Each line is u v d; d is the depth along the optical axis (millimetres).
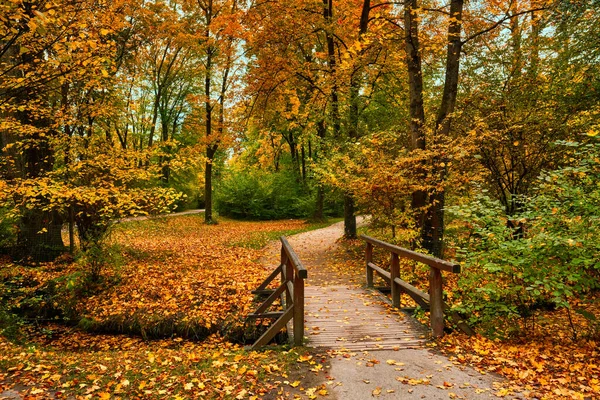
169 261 10688
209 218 22781
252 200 27656
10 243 9930
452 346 4590
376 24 11398
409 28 9141
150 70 21672
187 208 32469
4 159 7691
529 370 3777
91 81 6527
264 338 4773
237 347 5750
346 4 13289
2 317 6254
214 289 7934
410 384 3557
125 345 6164
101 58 5379
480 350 4398
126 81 10281
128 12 10422
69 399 3322
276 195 28453
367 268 7727
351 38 12086
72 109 8258
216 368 4055
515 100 8648
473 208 5332
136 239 14633
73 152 8195
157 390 3506
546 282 4383
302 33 12078
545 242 4531
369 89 13859
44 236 10016
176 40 17375
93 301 7496
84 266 8180
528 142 8500
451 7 8719
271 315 6047
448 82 8828
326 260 11133
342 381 3658
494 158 8961
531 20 9453
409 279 7625
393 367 3959
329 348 4559
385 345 4621
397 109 13477
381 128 12859
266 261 11336
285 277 6738
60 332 6812
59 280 7574
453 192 8430
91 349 6117
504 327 5176
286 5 11586
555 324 5566
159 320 6562
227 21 12773
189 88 27281
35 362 4242
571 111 8484
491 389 3426
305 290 7387
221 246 14008
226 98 17359
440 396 3307
